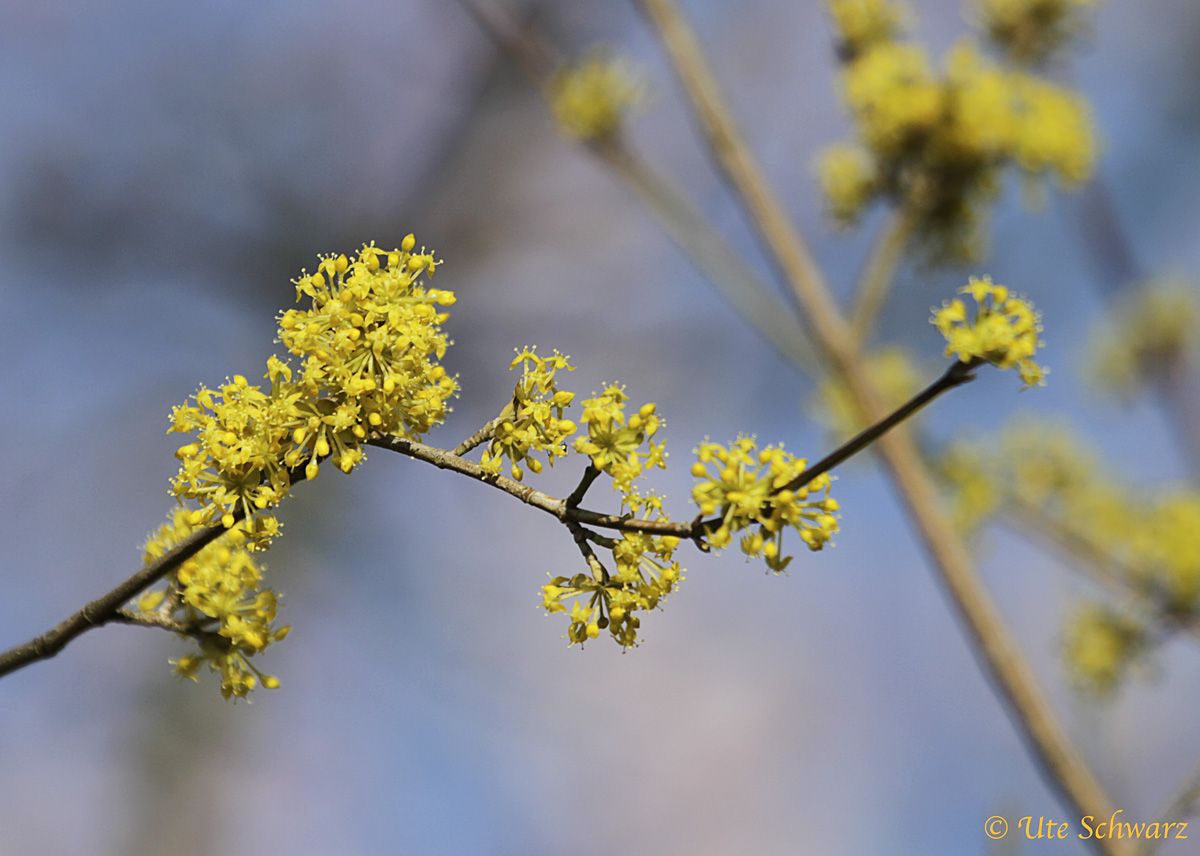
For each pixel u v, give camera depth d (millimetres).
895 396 7000
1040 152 5848
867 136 6027
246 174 13055
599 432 2758
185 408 2801
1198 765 4535
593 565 2750
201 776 12055
